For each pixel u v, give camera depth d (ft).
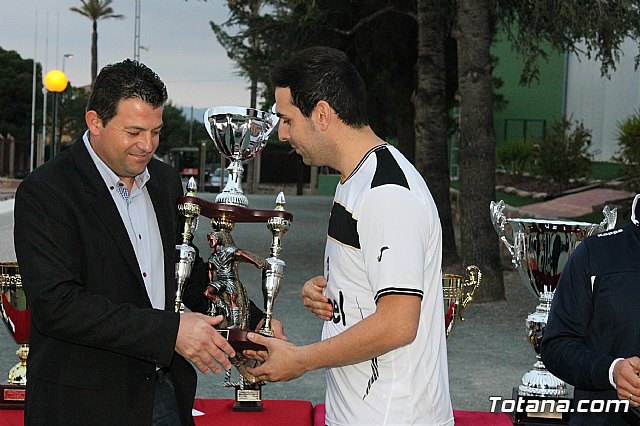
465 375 21.25
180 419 9.50
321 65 8.18
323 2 45.19
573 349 8.93
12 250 36.76
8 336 24.30
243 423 11.69
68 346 8.80
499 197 69.51
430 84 39.78
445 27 42.06
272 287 9.83
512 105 83.66
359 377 8.04
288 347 8.10
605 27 34.45
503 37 82.84
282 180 125.29
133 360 8.92
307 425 11.77
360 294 8.08
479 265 33.04
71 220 8.68
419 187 8.00
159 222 9.60
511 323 28.48
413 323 7.63
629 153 52.75
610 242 9.17
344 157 8.26
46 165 8.95
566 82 81.20
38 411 8.76
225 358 8.61
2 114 171.12
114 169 9.03
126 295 8.89
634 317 8.85
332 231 8.24
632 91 70.54
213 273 10.07
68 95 179.93
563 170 67.62
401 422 7.95
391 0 45.68
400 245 7.67
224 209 9.81
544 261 13.60
